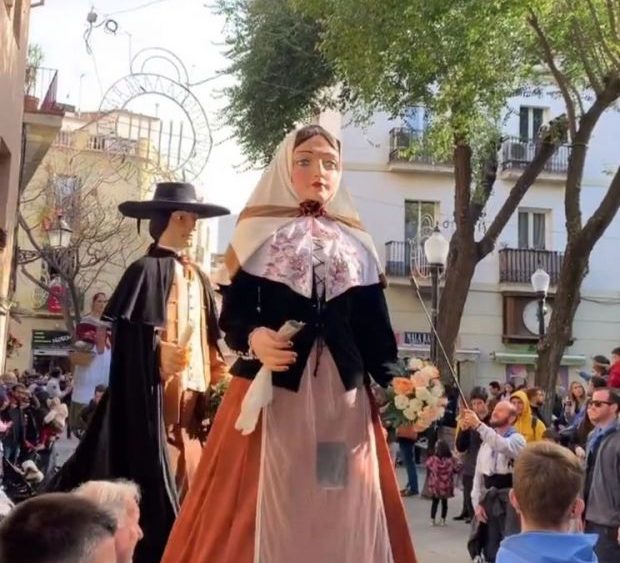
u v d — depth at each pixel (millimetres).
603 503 6539
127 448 4820
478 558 8945
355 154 28344
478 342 28547
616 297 28688
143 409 4820
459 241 16641
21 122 15828
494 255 28781
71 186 26734
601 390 6922
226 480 3328
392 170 28234
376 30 13055
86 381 8859
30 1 17047
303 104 21188
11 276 15523
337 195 3639
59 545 2021
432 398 3580
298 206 3514
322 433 3277
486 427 8836
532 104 28656
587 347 28562
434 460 11906
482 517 8828
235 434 3354
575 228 14320
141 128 22062
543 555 3312
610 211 14109
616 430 6652
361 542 3199
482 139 16312
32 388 15430
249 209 3504
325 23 15055
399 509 3465
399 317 27734
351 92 20547
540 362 14508
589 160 28453
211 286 5480
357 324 3545
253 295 3385
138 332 4910
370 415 3471
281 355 3197
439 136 15984
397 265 27766
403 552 3416
